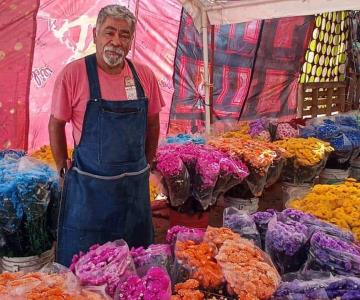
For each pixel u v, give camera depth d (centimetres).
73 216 237
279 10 413
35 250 262
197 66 605
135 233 248
